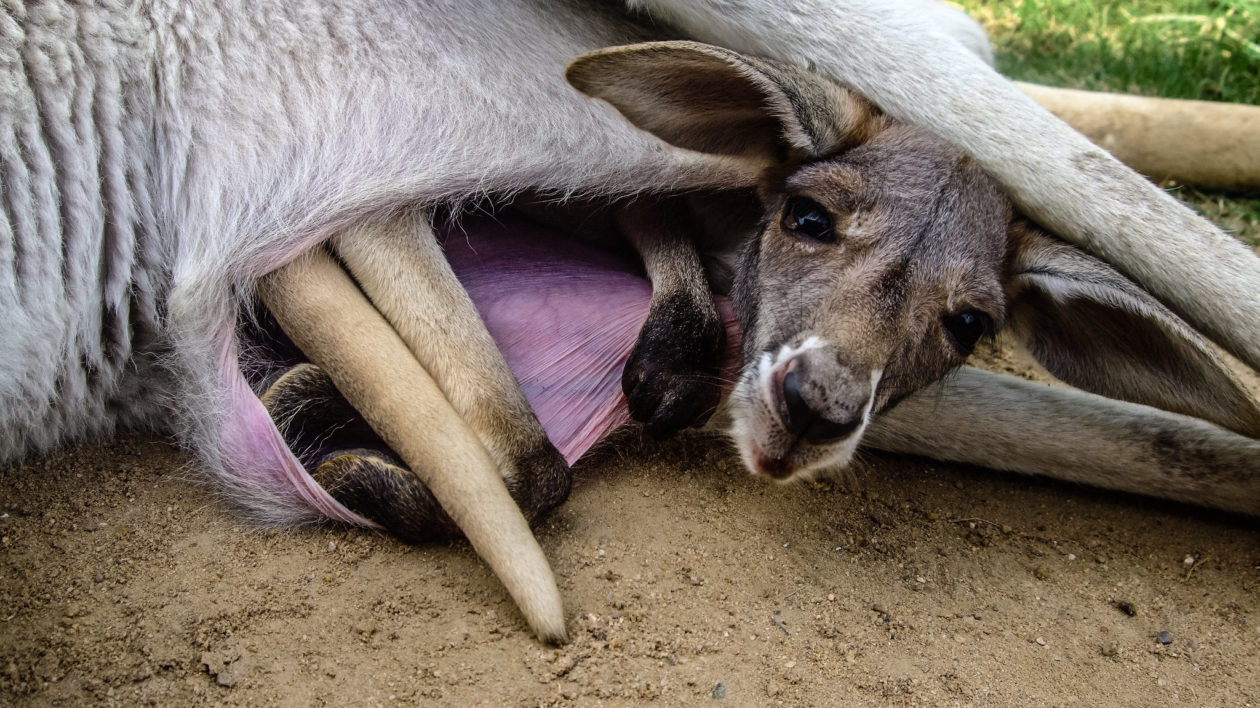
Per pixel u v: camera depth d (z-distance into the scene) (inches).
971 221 22.9
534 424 22.4
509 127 23.6
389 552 22.0
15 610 21.0
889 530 23.5
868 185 22.7
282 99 23.0
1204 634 22.3
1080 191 22.7
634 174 24.1
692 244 24.8
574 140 23.8
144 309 23.5
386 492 21.8
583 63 21.5
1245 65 35.4
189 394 23.2
